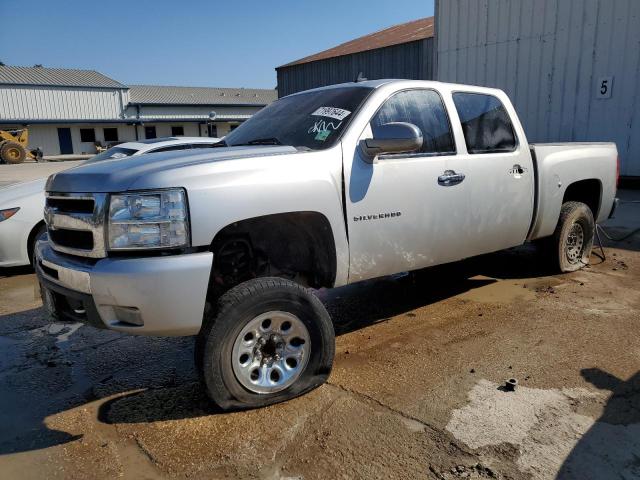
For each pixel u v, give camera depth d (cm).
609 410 295
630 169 1158
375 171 345
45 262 310
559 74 1249
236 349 291
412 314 461
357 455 260
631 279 544
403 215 362
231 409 298
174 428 289
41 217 604
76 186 292
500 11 1351
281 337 308
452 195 393
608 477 240
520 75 1330
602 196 583
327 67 2278
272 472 250
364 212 340
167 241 268
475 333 411
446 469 248
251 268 339
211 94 6356
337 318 460
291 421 291
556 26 1239
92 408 318
